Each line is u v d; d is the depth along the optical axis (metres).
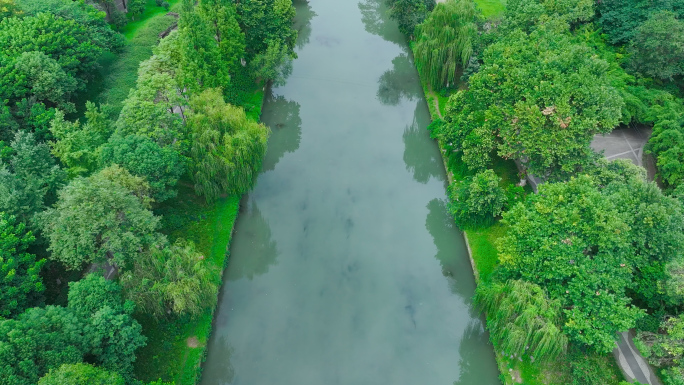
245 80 85.25
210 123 60.69
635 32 80.00
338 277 61.72
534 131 56.22
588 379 44.97
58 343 38.62
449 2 81.94
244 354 53.34
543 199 49.53
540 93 56.78
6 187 48.81
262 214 69.50
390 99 93.38
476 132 61.97
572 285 45.03
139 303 46.44
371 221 69.25
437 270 62.59
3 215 47.22
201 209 64.81
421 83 93.56
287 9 88.12
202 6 75.88
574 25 90.62
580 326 43.34
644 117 69.31
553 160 58.09
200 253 59.09
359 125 86.94
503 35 80.75
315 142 82.88
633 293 51.09
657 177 64.00
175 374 48.44
